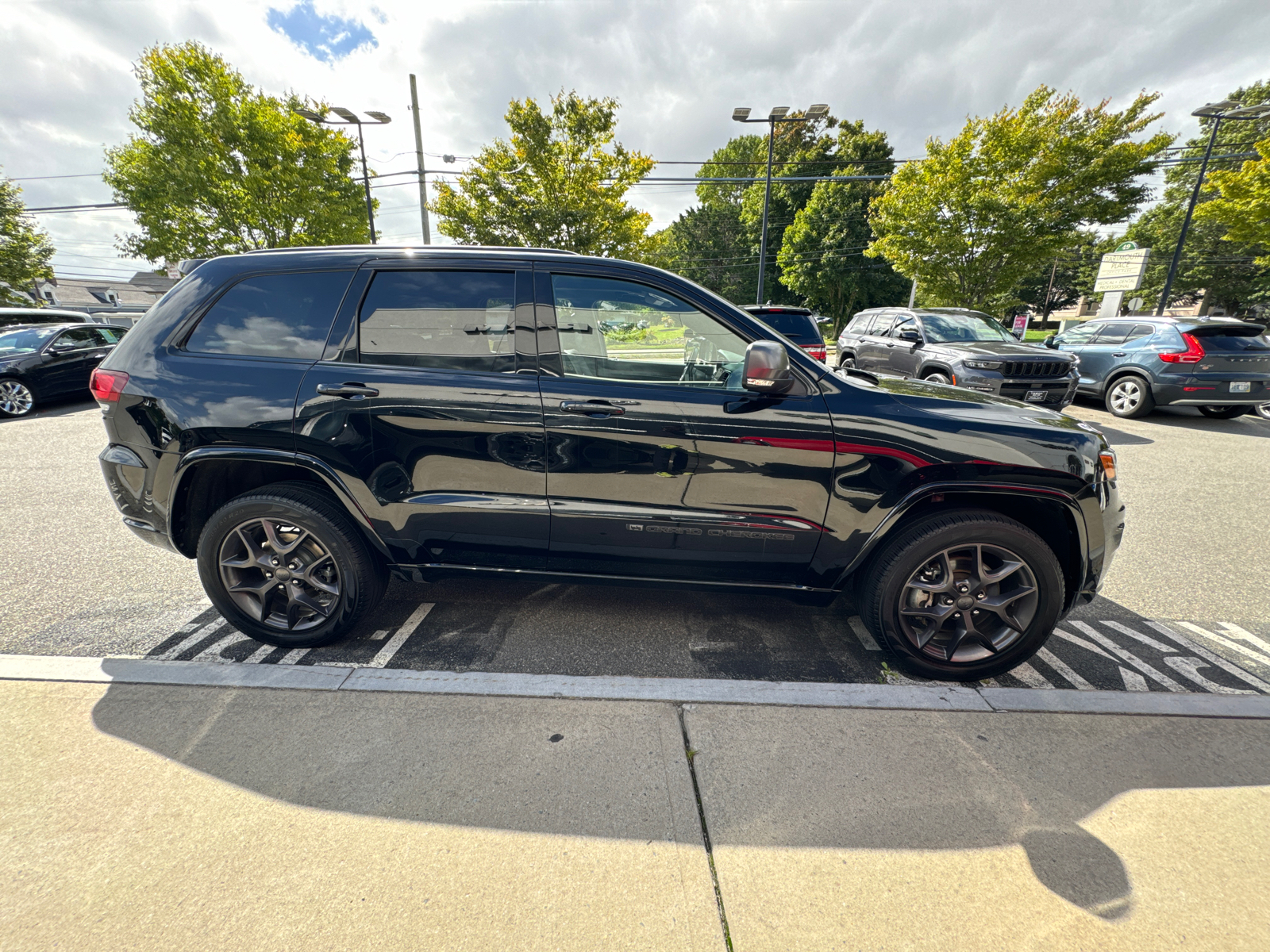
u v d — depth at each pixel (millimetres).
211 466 2467
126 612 2844
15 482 5223
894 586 2275
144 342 2379
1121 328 9133
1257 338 8055
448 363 2297
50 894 1388
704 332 2301
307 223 17906
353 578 2428
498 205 14992
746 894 1415
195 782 1739
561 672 2377
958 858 1522
